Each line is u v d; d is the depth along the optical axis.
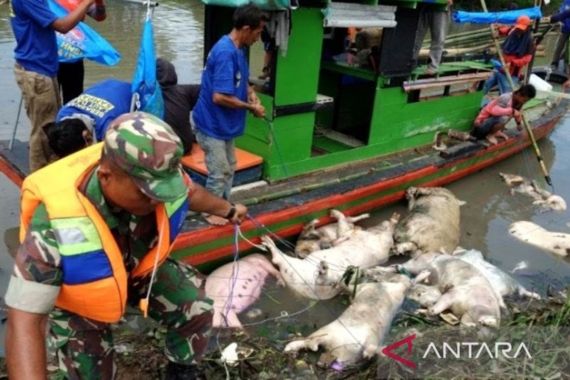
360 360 3.71
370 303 4.14
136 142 1.88
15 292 2.00
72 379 2.50
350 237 5.18
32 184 2.05
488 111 7.24
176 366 2.94
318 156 5.75
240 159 5.29
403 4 5.70
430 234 5.36
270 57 5.03
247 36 4.23
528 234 5.86
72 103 4.13
